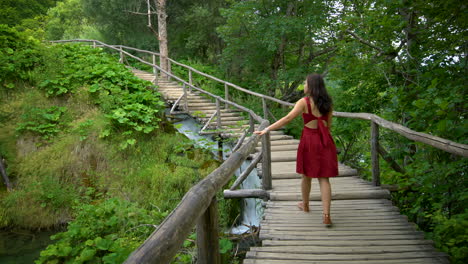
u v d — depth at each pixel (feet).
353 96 25.61
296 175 18.49
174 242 4.22
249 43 41.93
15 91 30.81
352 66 21.62
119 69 34.78
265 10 41.14
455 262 9.75
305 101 10.89
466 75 14.38
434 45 17.54
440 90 14.15
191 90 40.75
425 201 14.25
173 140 29.19
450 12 14.80
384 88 23.54
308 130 11.23
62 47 38.83
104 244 13.30
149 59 56.85
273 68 45.09
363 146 28.30
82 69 34.47
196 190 5.73
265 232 11.23
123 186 24.68
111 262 11.73
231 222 21.67
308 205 13.03
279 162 22.40
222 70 47.29
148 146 28.14
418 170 12.37
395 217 12.21
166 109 38.06
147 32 55.67
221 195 22.44
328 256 9.32
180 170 25.26
